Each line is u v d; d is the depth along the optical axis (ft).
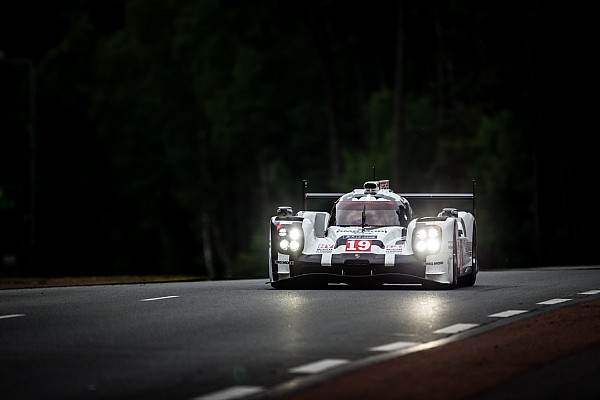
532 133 485.97
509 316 128.88
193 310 135.33
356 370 92.27
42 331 117.08
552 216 483.51
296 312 132.46
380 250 166.50
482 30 528.22
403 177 551.18
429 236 165.27
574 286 177.06
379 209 174.40
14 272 564.30
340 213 175.63
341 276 165.48
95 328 119.14
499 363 94.99
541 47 502.38
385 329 116.88
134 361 97.76
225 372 92.32
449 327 118.21
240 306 139.74
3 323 124.16
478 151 485.97
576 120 499.92
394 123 560.61
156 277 259.39
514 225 468.34
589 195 496.23
